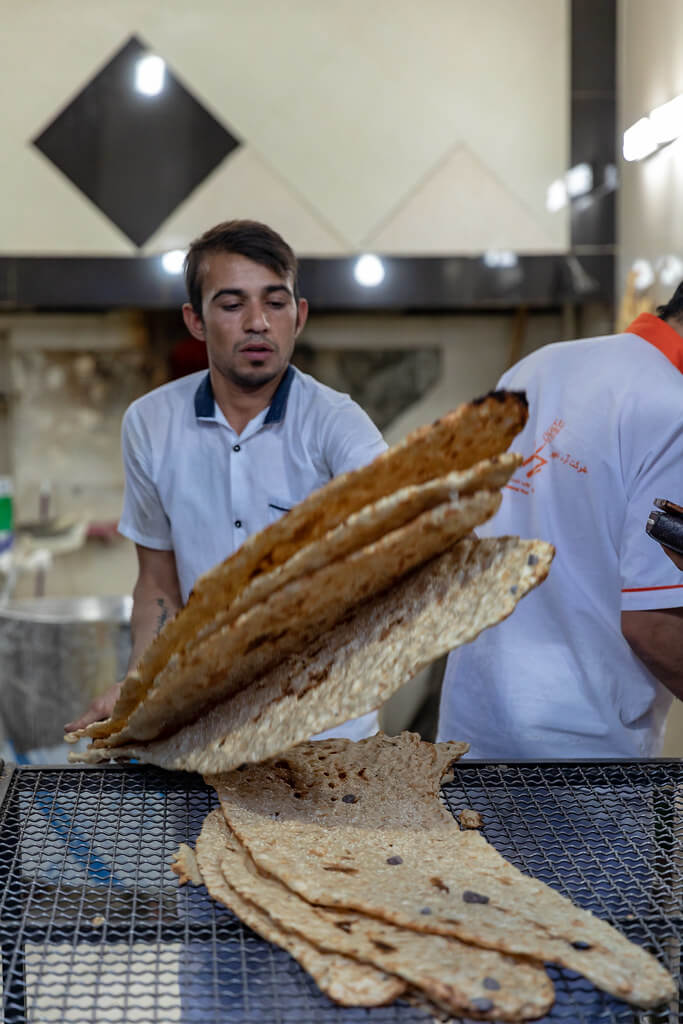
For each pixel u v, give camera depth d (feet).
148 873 3.26
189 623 3.34
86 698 10.36
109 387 13.67
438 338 13.37
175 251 11.95
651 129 10.25
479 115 11.92
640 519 4.58
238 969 2.82
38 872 3.22
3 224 11.86
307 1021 2.58
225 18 11.76
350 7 11.78
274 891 2.97
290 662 3.47
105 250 11.94
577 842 3.41
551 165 11.98
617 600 4.85
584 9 11.81
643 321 4.95
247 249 5.06
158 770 3.93
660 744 5.14
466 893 2.87
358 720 5.58
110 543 13.88
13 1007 2.64
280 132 11.91
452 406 13.51
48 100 11.75
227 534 5.64
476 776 3.89
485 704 5.09
